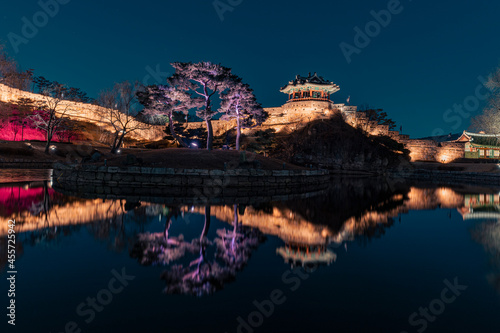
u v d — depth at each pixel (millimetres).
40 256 6922
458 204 18594
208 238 8914
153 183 24156
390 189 30047
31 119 58969
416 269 6586
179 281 5715
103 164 26359
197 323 4207
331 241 8969
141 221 10953
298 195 22656
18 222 10117
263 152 67062
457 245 8695
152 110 38969
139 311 4496
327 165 69188
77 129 68188
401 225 11680
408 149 81250
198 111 37062
